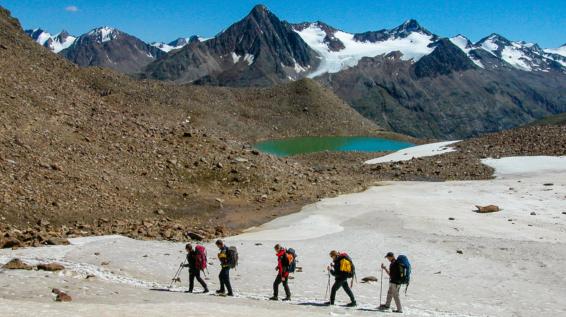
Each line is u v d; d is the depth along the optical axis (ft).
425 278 76.28
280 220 129.80
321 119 568.00
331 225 120.88
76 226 108.58
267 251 92.53
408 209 134.82
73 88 199.62
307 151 426.10
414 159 250.57
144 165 153.07
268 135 508.94
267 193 158.20
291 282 72.54
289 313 51.90
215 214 135.03
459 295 67.77
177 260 82.99
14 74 179.52
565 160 213.66
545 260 86.48
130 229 110.93
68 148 142.20
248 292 66.90
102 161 144.46
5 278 56.34
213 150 176.35
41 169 126.21
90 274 66.54
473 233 107.65
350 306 60.44
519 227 113.91
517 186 173.37
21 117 146.20
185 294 61.62
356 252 92.32
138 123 179.83
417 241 100.68
